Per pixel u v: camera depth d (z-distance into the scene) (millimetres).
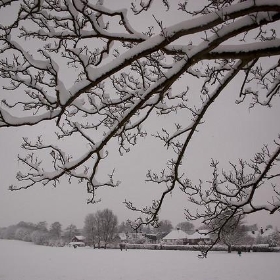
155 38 3516
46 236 100312
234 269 23750
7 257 35812
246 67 5016
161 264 27953
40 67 3756
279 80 5445
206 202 5902
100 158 4887
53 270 22703
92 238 89688
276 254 45281
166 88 4484
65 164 4559
